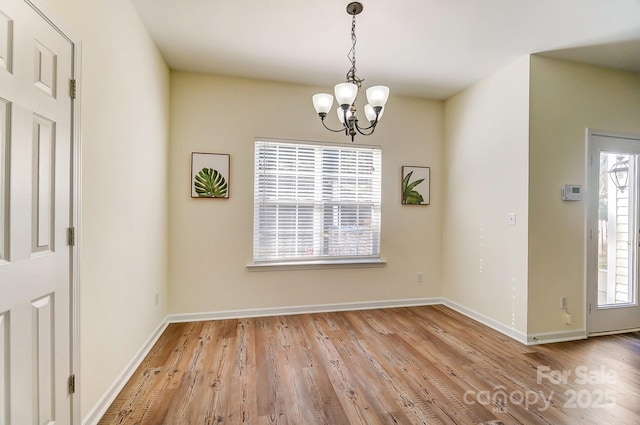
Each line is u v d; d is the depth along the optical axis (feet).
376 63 9.43
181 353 7.77
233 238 10.38
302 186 11.04
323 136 11.14
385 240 11.78
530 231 8.73
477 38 8.03
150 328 8.14
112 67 5.81
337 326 9.73
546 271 8.87
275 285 10.74
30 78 3.74
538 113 8.79
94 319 5.22
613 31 7.65
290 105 10.83
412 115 12.05
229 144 10.32
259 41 8.27
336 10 6.95
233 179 10.36
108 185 5.68
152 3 6.72
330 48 8.61
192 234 10.07
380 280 11.75
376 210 11.79
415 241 12.10
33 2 3.75
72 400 4.60
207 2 6.69
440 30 7.69
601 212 9.42
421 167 12.12
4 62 3.38
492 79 10.03
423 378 6.72
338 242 11.42
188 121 10.00
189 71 10.00
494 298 9.81
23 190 3.67
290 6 6.80
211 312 10.23
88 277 5.02
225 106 10.28
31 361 3.82
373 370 7.02
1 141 3.39
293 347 8.16
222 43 8.37
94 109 5.17
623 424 5.33
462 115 11.37
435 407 5.73
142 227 7.47
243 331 9.22
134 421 5.29
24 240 3.70
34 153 3.84
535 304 8.77
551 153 8.91
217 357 7.57
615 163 9.61
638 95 9.84
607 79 9.51
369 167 11.69
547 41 8.12
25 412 3.72
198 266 10.13
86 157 4.93
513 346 8.45
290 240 10.96
